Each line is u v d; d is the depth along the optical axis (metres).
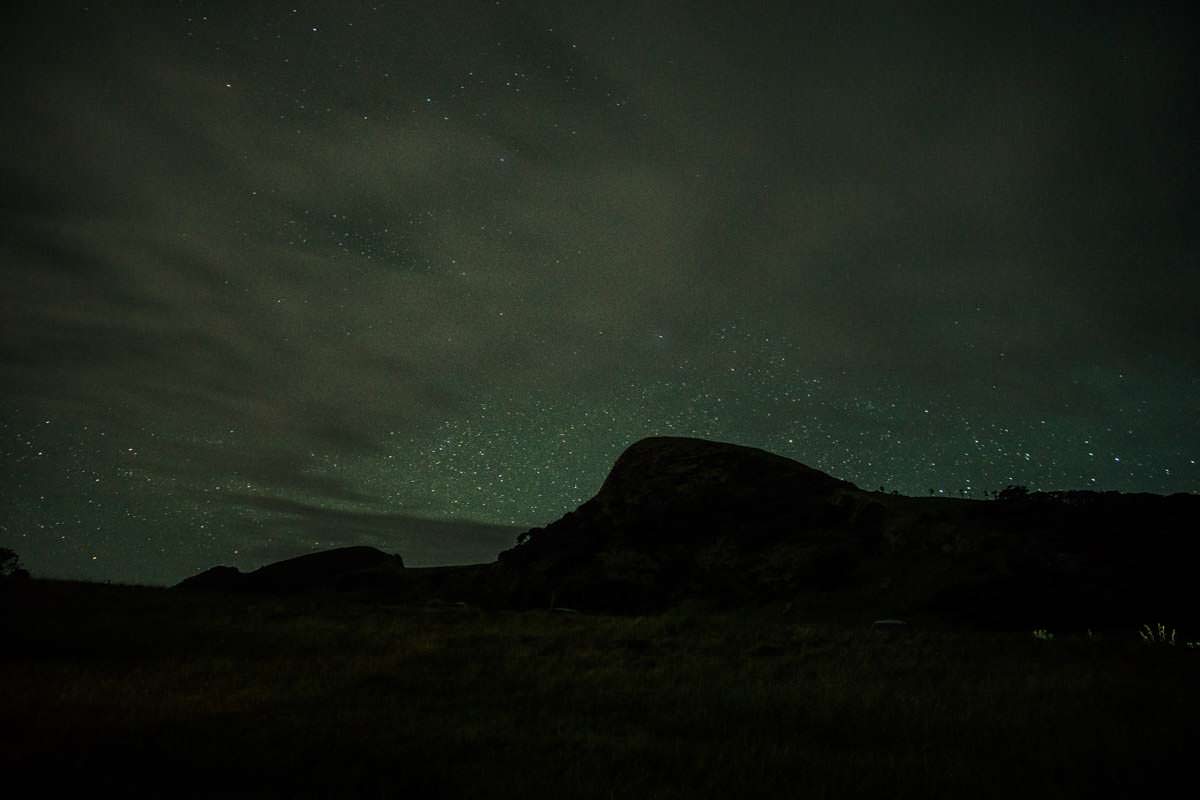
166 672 11.35
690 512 60.44
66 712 8.02
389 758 6.54
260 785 5.75
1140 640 17.23
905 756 7.09
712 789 5.87
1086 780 6.04
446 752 6.84
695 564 53.25
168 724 7.64
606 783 5.90
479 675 12.37
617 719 9.05
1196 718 8.61
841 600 42.72
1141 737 7.56
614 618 25.61
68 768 5.87
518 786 5.75
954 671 12.85
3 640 13.42
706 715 9.04
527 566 59.97
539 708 9.70
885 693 10.59
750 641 17.88
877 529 50.16
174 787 5.61
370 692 10.41
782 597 45.28
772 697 10.17
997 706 9.72
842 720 8.87
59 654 12.95
